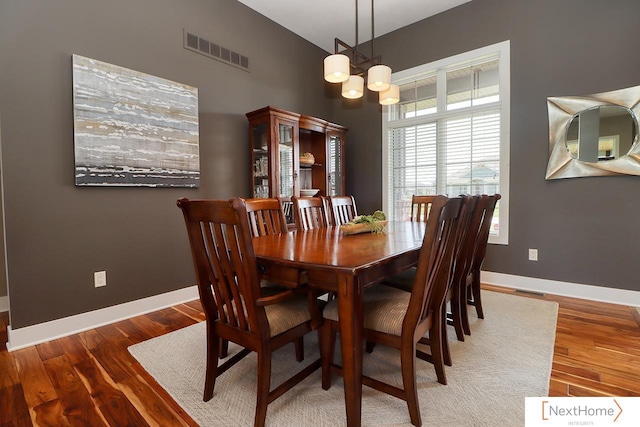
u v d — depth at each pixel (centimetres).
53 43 218
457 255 176
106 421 139
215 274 143
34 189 213
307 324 148
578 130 282
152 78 267
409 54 386
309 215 265
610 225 274
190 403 150
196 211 134
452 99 364
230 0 330
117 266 253
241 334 137
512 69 315
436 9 354
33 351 202
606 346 197
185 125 290
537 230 308
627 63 261
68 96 225
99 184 238
